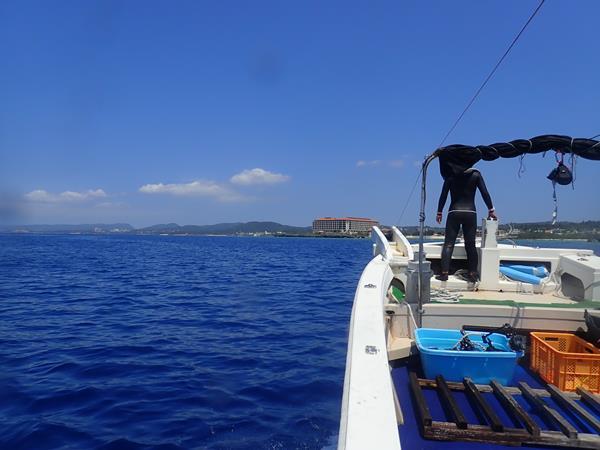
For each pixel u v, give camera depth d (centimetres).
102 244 7631
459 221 626
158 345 981
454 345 446
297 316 1340
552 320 495
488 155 505
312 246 7700
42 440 544
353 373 258
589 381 379
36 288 1967
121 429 574
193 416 612
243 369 814
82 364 836
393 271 622
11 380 747
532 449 308
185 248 6462
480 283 625
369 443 195
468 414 351
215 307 1498
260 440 546
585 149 450
